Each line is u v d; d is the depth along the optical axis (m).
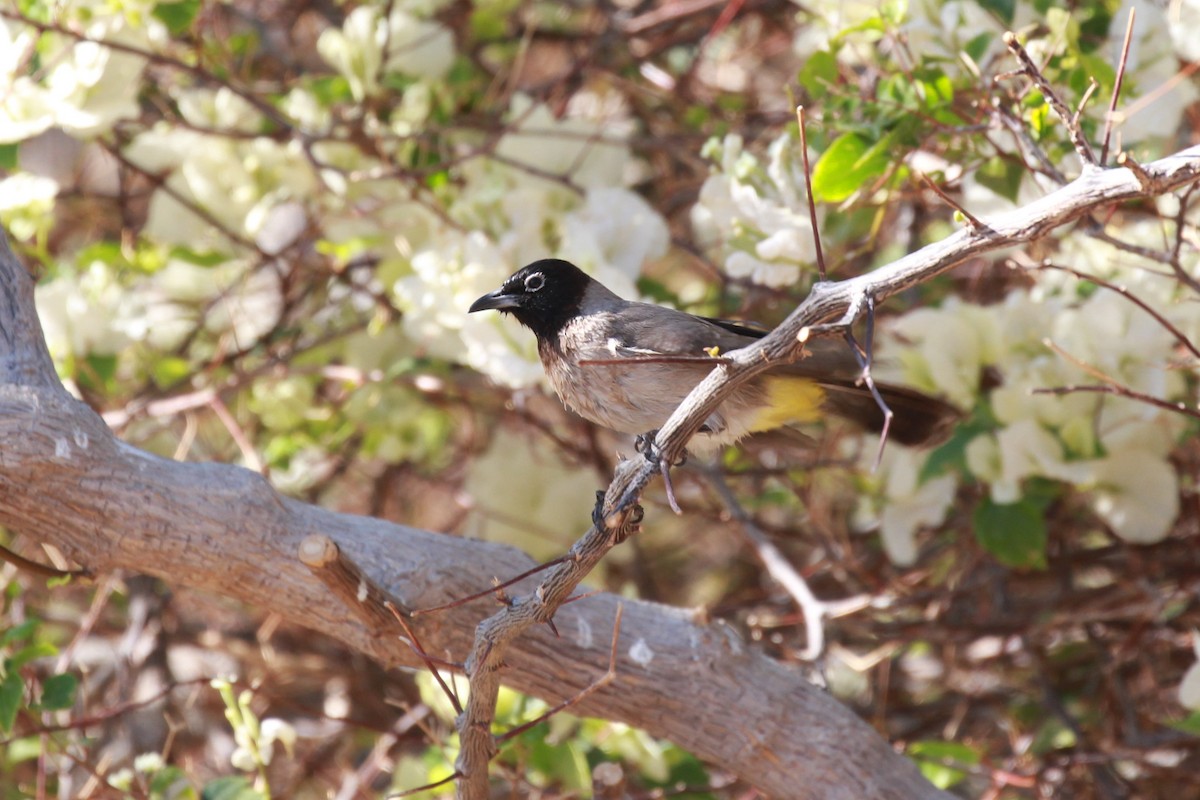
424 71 11.58
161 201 11.58
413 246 11.27
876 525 11.86
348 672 12.76
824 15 9.75
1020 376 9.65
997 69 9.08
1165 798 11.21
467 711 6.55
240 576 7.41
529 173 10.76
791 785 7.97
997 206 9.51
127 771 9.06
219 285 11.97
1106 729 10.97
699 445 8.77
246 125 11.52
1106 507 9.94
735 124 12.14
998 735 12.27
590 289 9.06
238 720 8.58
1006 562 9.96
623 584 13.22
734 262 9.48
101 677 12.50
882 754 8.10
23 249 12.20
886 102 8.56
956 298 10.23
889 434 9.19
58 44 9.92
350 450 13.32
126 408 11.30
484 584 7.77
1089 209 5.30
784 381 8.63
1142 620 10.84
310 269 12.34
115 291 10.86
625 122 13.38
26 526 7.27
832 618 10.62
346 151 11.28
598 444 12.92
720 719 7.93
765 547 10.67
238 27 13.84
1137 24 8.98
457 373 12.51
